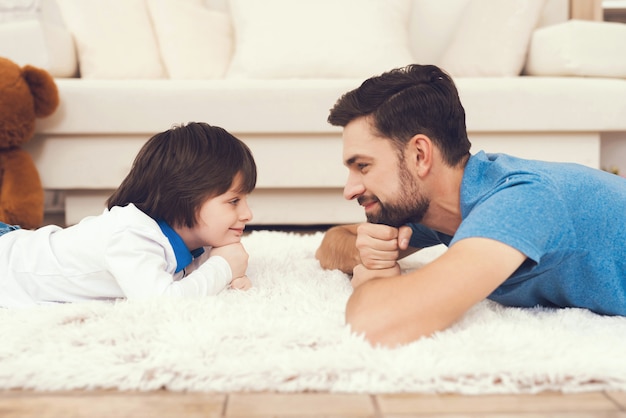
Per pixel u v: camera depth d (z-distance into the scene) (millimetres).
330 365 721
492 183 903
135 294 995
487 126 2027
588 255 922
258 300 1014
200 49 2447
